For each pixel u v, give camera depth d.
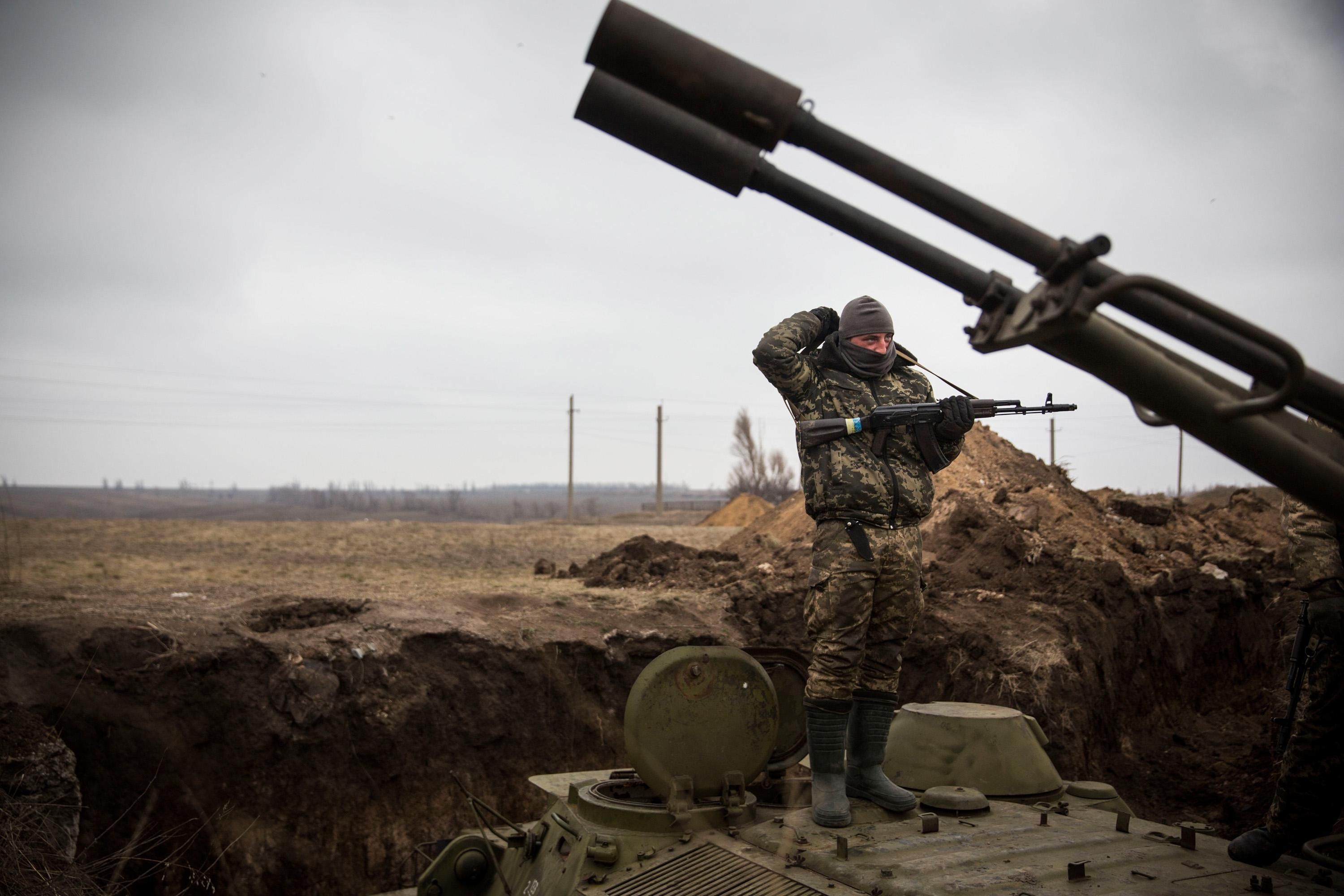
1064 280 2.44
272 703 8.12
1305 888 3.77
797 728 5.45
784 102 2.52
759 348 4.89
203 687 7.98
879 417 4.77
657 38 2.53
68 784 7.09
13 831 6.39
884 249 2.68
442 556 16.86
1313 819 4.10
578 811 4.98
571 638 9.47
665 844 4.59
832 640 4.72
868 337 4.97
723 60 2.54
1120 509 14.97
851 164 2.55
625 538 23.66
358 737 8.34
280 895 7.83
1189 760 10.40
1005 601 11.21
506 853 5.69
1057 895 3.64
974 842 4.32
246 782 7.93
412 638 8.90
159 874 7.41
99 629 7.95
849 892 3.82
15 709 7.25
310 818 8.07
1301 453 2.54
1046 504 13.80
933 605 10.96
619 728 9.46
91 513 85.38
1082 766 9.55
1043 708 9.62
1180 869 3.97
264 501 143.38
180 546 16.92
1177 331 2.53
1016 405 4.81
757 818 4.84
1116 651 11.04
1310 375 2.58
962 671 10.20
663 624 10.15
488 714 8.88
